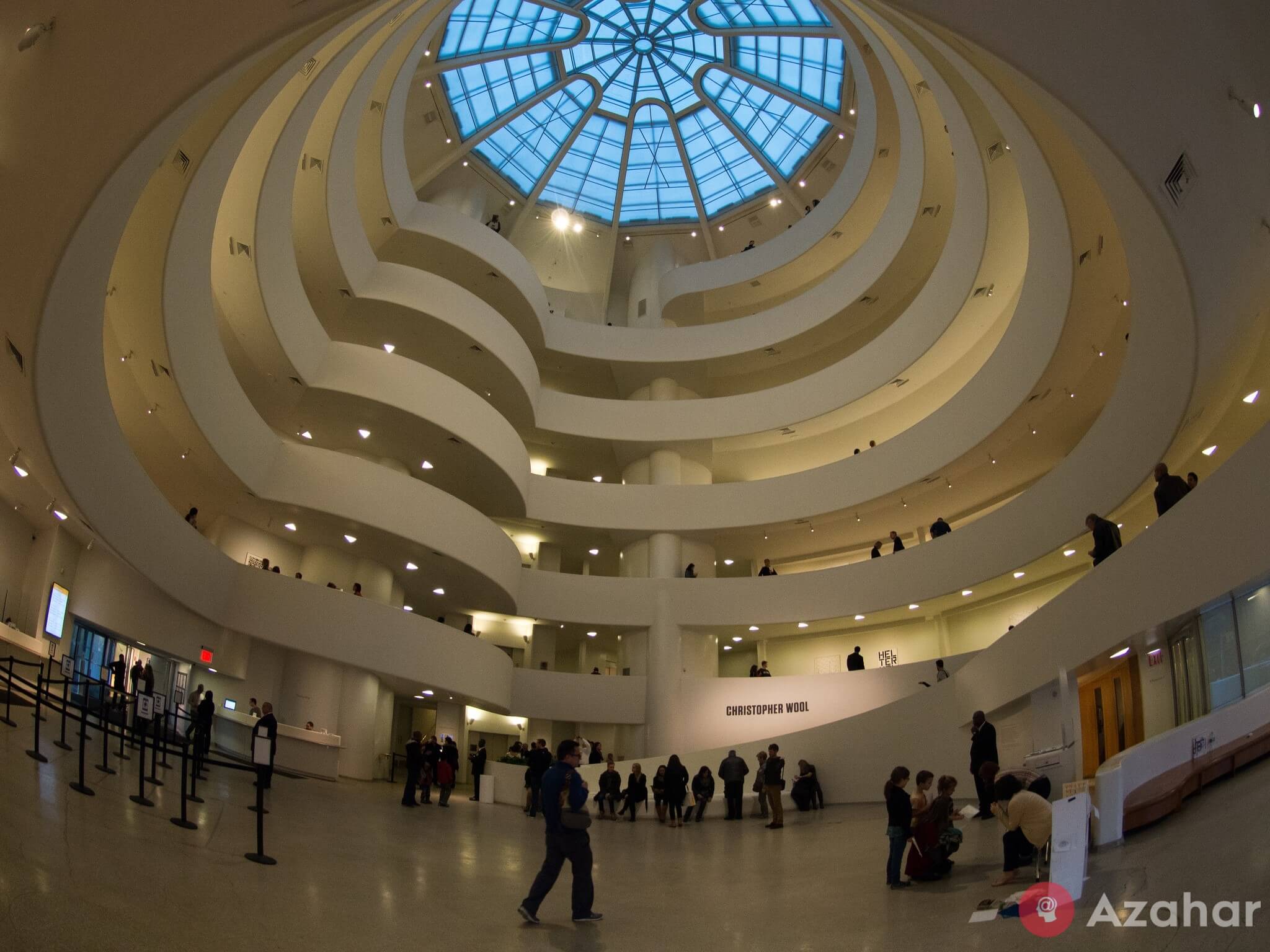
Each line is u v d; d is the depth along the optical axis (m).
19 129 8.66
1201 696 12.20
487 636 28.44
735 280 33.97
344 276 24.16
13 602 15.81
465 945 6.18
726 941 6.61
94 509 14.12
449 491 27.89
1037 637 15.57
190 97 9.73
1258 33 9.28
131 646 18.20
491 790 20.55
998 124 16.41
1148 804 8.76
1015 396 21.38
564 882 9.48
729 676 30.75
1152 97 10.52
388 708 23.41
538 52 31.14
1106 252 16.44
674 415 31.12
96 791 9.45
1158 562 12.44
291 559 23.42
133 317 15.46
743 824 16.64
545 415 30.86
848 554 30.91
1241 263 12.59
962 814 8.84
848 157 31.69
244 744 17.88
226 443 18.81
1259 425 17.20
